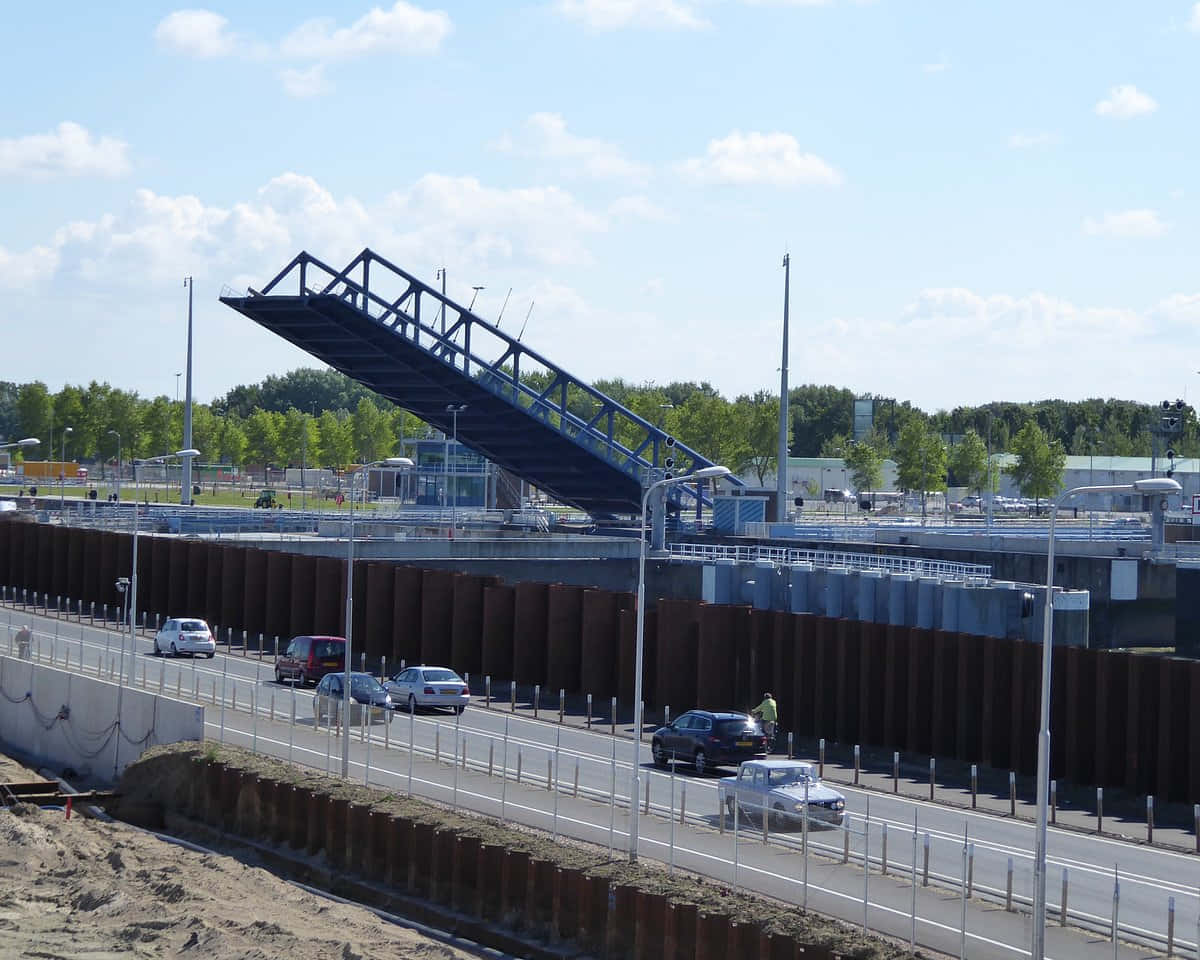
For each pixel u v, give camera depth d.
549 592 70.31
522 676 70.81
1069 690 51.78
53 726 57.69
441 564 91.00
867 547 98.12
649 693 65.31
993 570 93.38
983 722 54.47
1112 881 33.12
